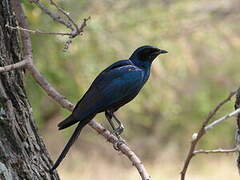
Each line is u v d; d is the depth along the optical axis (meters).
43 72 14.83
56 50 14.65
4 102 5.92
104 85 7.29
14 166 5.83
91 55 15.65
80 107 6.50
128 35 16.52
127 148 6.07
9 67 5.88
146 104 17.75
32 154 6.06
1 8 6.26
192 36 17.67
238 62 19.55
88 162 22.33
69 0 15.00
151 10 17.22
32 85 14.02
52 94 6.35
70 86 15.28
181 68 17.25
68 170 22.06
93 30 15.25
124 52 16.19
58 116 20.86
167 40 17.11
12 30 6.38
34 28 13.36
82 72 15.49
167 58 17.05
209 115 4.33
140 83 7.57
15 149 5.91
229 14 18.52
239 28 18.62
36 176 5.98
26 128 6.11
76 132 6.47
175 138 22.92
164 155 22.84
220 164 20.89
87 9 15.93
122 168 22.30
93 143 22.77
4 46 6.21
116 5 16.73
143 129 23.03
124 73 7.43
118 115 19.80
